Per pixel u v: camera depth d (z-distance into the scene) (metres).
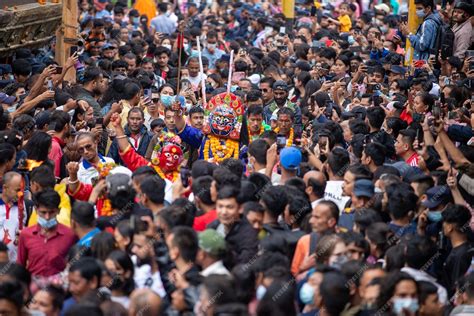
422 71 40.97
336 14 68.44
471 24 42.34
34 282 21.28
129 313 18.59
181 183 25.47
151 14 67.81
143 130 31.72
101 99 36.81
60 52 42.97
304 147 29.17
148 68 44.34
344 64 43.81
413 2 45.34
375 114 31.59
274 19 60.59
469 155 27.33
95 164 27.08
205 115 31.34
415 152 28.73
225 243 20.42
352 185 24.47
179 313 19.34
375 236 21.92
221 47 55.75
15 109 33.28
